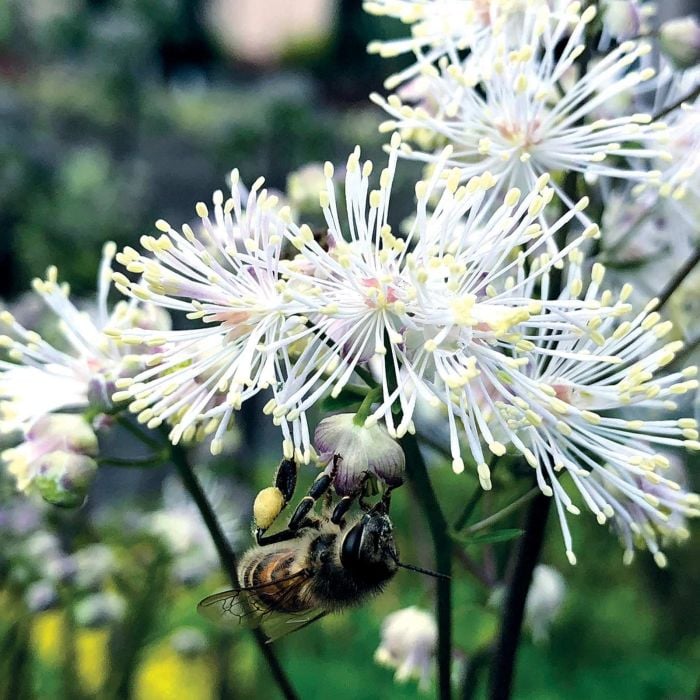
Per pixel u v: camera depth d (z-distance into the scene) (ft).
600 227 0.28
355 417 0.22
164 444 0.27
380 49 0.28
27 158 1.21
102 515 0.69
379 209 0.22
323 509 0.27
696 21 0.31
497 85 0.26
